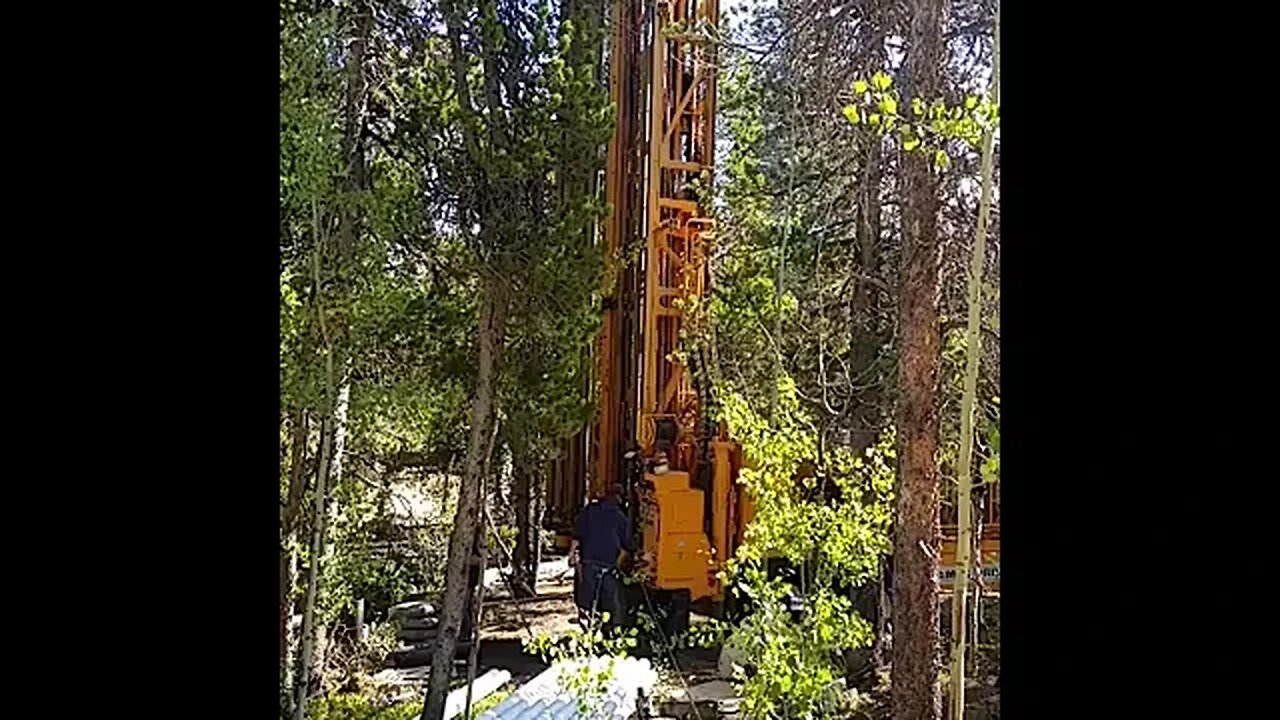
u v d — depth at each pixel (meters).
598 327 3.89
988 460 3.07
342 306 3.35
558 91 3.72
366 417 3.67
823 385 4.38
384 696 4.02
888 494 3.50
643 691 3.95
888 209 4.80
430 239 3.64
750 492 3.60
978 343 2.97
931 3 3.29
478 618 4.09
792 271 4.86
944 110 2.88
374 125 3.68
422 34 3.68
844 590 3.72
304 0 3.19
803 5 4.90
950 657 3.44
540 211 3.80
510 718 3.79
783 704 3.14
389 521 4.15
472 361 3.75
